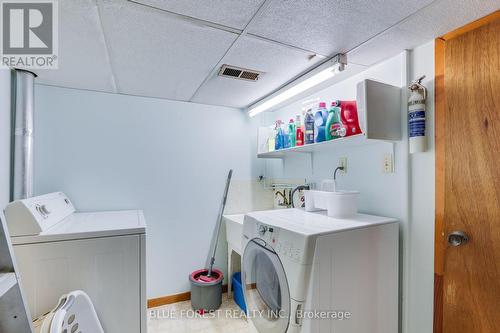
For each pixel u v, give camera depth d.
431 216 1.51
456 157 1.41
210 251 2.76
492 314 1.27
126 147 2.43
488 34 1.29
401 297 1.64
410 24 1.35
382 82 1.73
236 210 2.90
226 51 1.63
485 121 1.30
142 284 1.62
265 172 3.07
